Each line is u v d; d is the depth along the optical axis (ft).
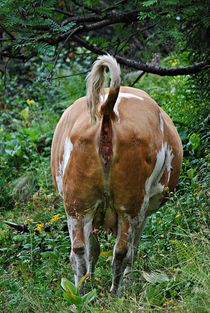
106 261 54.13
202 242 45.88
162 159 47.14
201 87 72.49
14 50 57.16
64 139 46.65
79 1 68.39
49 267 54.44
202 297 40.98
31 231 59.72
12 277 54.80
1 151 87.04
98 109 43.39
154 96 86.89
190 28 67.26
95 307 44.27
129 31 65.51
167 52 104.42
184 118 72.59
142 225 49.67
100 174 43.88
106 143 43.29
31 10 53.52
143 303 42.24
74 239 45.47
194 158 67.05
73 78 101.24
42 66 107.76
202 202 54.85
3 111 105.81
